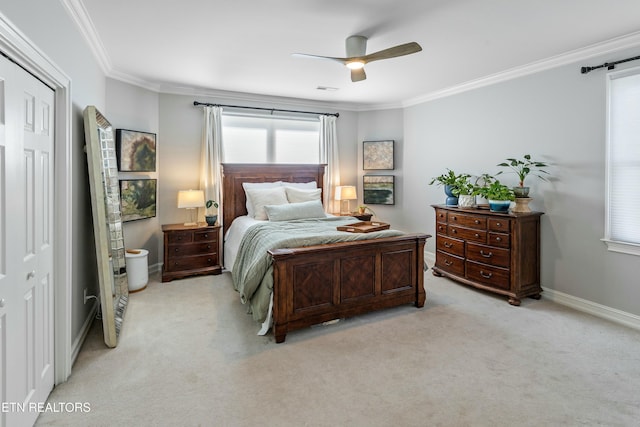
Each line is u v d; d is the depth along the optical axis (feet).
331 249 9.29
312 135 18.03
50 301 6.48
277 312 8.61
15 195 5.04
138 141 13.44
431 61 11.46
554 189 11.44
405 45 7.97
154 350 8.18
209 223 14.67
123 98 12.95
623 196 9.82
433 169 16.33
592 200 10.47
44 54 5.64
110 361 7.66
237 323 9.77
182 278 14.03
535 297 11.82
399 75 13.11
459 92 14.82
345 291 9.78
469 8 7.88
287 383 6.88
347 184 18.81
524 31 9.11
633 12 8.06
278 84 14.38
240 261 11.66
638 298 9.53
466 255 12.85
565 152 11.09
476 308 10.96
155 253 14.88
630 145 9.62
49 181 6.40
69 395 6.42
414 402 6.29
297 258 8.92
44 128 6.13
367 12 8.11
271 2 7.63
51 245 6.51
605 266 10.22
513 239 11.16
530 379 7.02
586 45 10.08
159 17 8.34
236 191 15.84
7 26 4.43
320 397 6.43
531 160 12.10
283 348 8.33
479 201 14.21
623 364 7.61
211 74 12.98
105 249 8.31
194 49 10.44
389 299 10.50
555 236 11.46
